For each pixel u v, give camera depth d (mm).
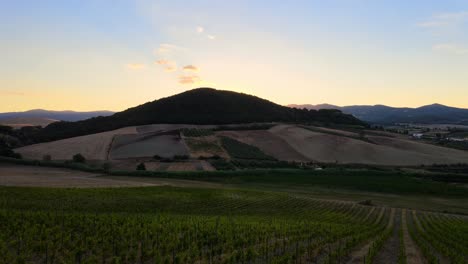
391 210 64500
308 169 105312
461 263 28594
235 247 31953
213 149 124312
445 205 71875
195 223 39219
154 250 27656
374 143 136875
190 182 87438
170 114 176250
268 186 86875
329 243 35219
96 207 50312
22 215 37188
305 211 59469
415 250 34562
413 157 122375
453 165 114562
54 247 27797
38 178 79500
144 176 93938
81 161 107062
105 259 26578
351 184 89875
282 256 28781
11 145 124438
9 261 23766
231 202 62594
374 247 33000
